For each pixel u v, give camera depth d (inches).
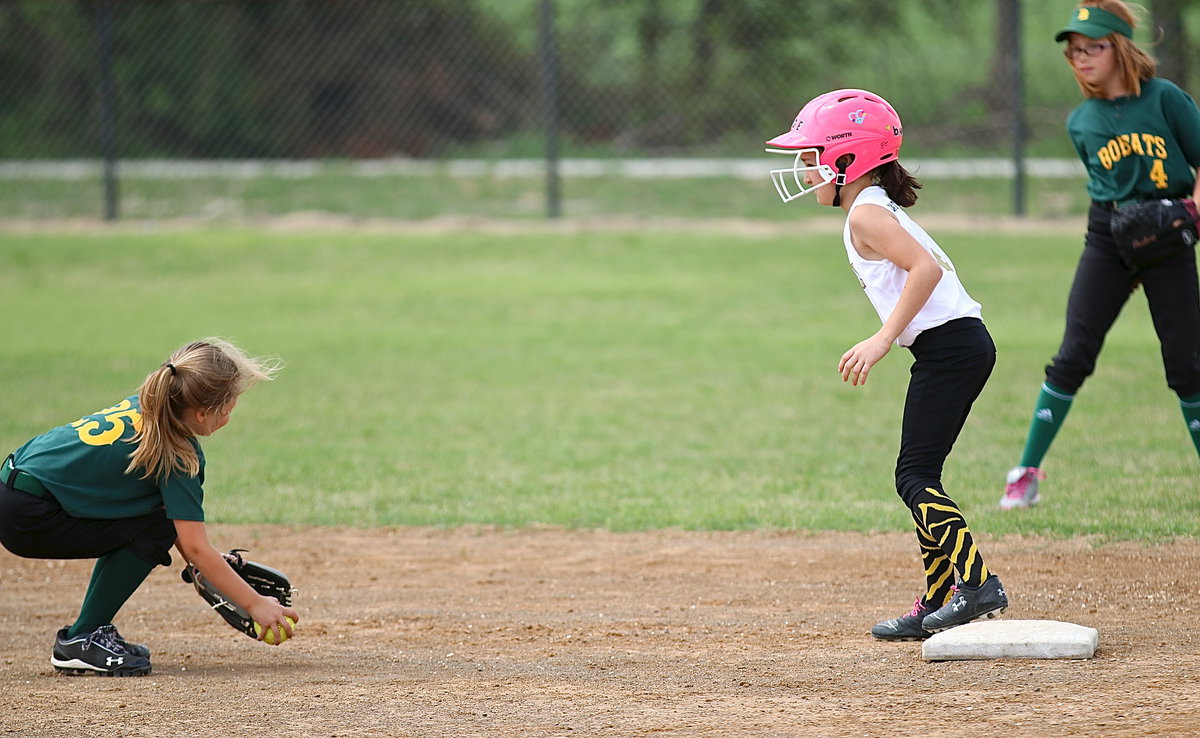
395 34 3019.2
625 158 2920.8
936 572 613.9
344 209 2603.3
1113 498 893.8
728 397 1316.4
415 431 1203.9
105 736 501.7
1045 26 3270.2
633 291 1915.6
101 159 3014.3
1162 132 792.9
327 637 674.2
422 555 843.4
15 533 581.6
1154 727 462.9
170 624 708.7
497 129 3021.7
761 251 2172.7
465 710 527.2
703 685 557.0
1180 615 647.8
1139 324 1611.7
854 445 1106.1
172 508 583.2
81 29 3038.9
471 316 1795.0
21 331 1723.7
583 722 505.0
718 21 3041.3
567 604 727.7
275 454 1122.0
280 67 3031.5
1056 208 2367.1
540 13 2422.5
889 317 573.3
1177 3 2645.2
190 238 2400.3
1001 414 1186.6
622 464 1071.0
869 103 600.1
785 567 786.8
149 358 1546.5
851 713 502.3
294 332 1715.1
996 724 477.1
